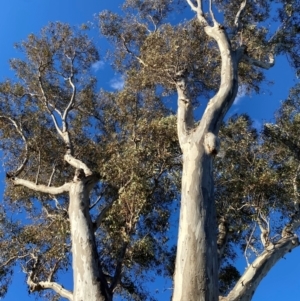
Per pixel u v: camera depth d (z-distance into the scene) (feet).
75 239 28.48
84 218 29.53
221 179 35.94
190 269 21.30
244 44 39.75
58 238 37.06
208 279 21.06
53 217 38.58
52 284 31.99
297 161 36.68
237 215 34.86
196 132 27.04
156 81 38.86
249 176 34.45
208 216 23.24
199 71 40.98
